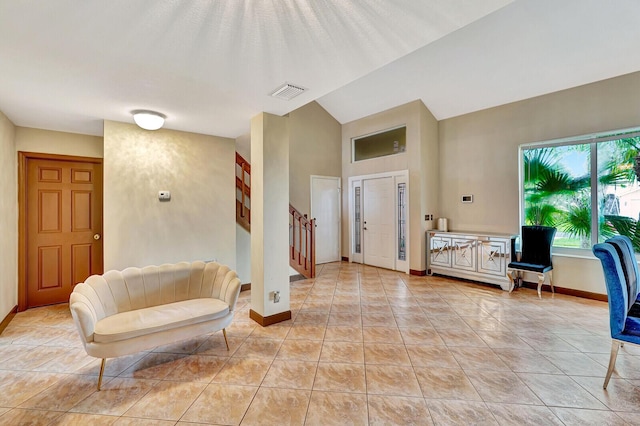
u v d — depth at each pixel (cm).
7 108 288
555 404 186
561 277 416
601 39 333
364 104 590
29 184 358
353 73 223
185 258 375
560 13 323
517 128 454
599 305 369
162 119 311
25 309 353
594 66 365
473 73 437
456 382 210
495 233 475
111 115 311
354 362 238
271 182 313
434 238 521
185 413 180
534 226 423
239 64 208
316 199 641
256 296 321
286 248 326
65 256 381
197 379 216
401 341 275
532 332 292
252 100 275
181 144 372
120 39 175
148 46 183
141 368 230
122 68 211
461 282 484
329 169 661
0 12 148
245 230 458
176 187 368
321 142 649
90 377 219
